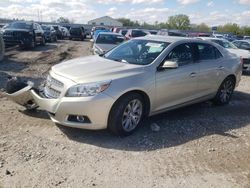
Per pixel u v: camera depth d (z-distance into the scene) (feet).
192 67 22.09
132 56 20.75
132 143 17.63
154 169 14.97
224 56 25.89
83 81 17.17
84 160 15.34
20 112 21.36
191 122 21.95
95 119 17.11
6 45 70.69
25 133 17.99
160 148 17.30
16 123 19.39
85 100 16.78
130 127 18.53
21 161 14.80
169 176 14.43
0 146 16.15
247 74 49.88
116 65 19.15
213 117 23.56
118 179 13.89
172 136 19.12
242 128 21.71
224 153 17.39
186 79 21.49
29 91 19.39
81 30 140.56
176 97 21.25
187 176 14.56
